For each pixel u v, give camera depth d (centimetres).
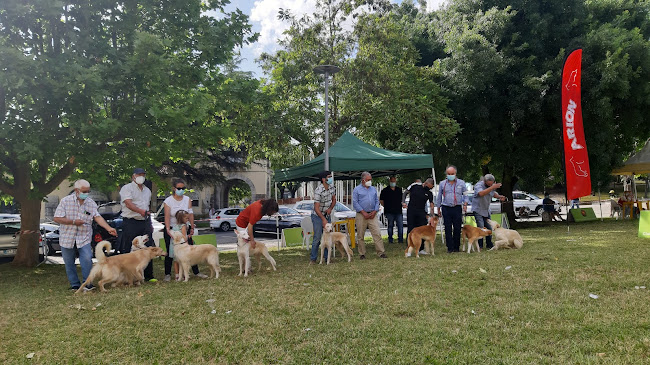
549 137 1719
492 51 1569
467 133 1775
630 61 1612
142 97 984
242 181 4122
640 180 4269
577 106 1162
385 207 1257
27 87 820
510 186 1956
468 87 1600
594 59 1593
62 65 837
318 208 844
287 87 1569
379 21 1562
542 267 662
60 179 1095
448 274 645
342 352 351
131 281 682
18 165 998
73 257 690
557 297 489
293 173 1138
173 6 1079
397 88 1565
